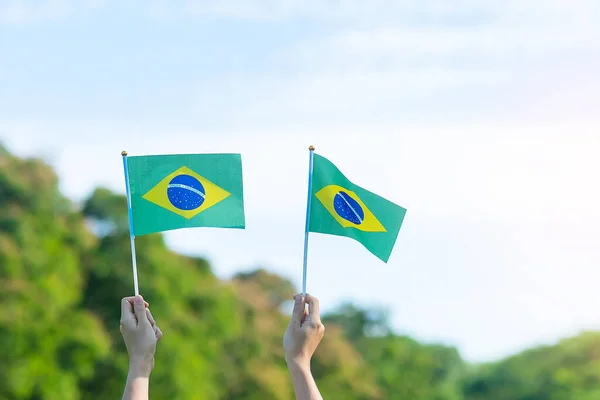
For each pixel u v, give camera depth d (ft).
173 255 112.37
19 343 88.69
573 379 222.48
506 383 239.91
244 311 125.70
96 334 95.09
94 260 105.19
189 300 112.68
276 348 126.93
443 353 268.41
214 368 112.98
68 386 91.86
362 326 227.40
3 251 92.02
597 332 237.25
